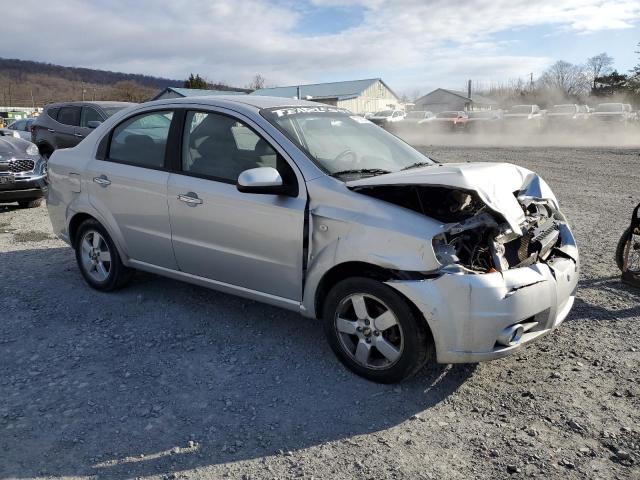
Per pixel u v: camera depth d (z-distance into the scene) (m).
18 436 3.01
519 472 2.70
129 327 4.36
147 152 4.52
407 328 3.28
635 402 3.29
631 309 4.68
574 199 9.90
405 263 3.20
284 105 4.28
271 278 3.86
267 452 2.88
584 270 5.71
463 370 3.68
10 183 8.63
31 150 9.12
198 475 2.71
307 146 3.83
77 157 5.00
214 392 3.45
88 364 3.79
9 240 7.02
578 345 4.03
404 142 4.73
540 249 3.61
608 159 16.91
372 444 2.94
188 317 4.53
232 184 3.96
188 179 4.17
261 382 3.56
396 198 3.58
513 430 3.04
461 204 3.66
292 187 3.67
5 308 4.73
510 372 3.66
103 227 4.86
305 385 3.52
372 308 3.47
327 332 3.67
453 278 3.14
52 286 5.25
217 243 4.06
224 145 4.07
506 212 3.34
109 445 2.94
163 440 2.98
